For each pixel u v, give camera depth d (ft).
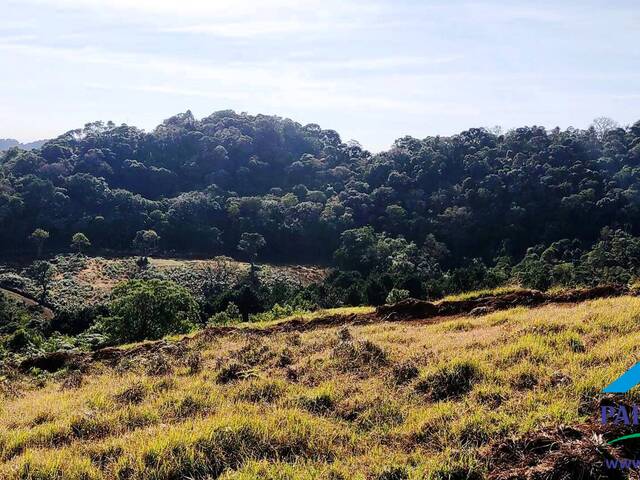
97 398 26.61
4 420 25.61
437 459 16.53
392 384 24.63
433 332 34.55
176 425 21.16
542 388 20.76
